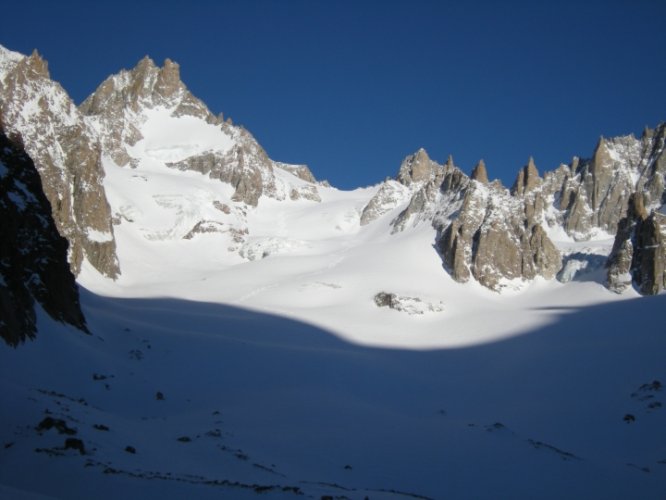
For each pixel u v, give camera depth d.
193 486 37.66
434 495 50.50
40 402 49.34
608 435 74.69
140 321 106.62
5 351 65.88
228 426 62.91
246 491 37.88
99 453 41.78
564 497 51.41
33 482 37.00
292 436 61.22
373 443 61.53
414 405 84.44
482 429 67.56
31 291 80.62
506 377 96.19
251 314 124.62
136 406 71.88
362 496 42.66
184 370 86.56
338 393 82.62
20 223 82.44
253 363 91.25
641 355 96.50
